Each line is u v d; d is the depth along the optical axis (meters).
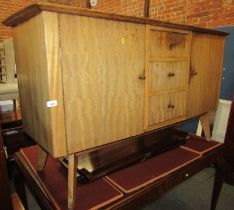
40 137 0.96
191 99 1.37
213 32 1.37
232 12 2.14
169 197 1.87
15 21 0.95
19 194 1.37
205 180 2.11
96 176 1.06
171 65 1.19
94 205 0.94
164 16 2.80
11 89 1.87
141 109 1.10
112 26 0.90
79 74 0.84
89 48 0.85
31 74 0.92
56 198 0.98
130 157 1.22
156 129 1.23
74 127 0.87
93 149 0.97
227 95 2.28
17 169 1.34
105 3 3.79
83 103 0.88
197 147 1.50
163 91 1.18
